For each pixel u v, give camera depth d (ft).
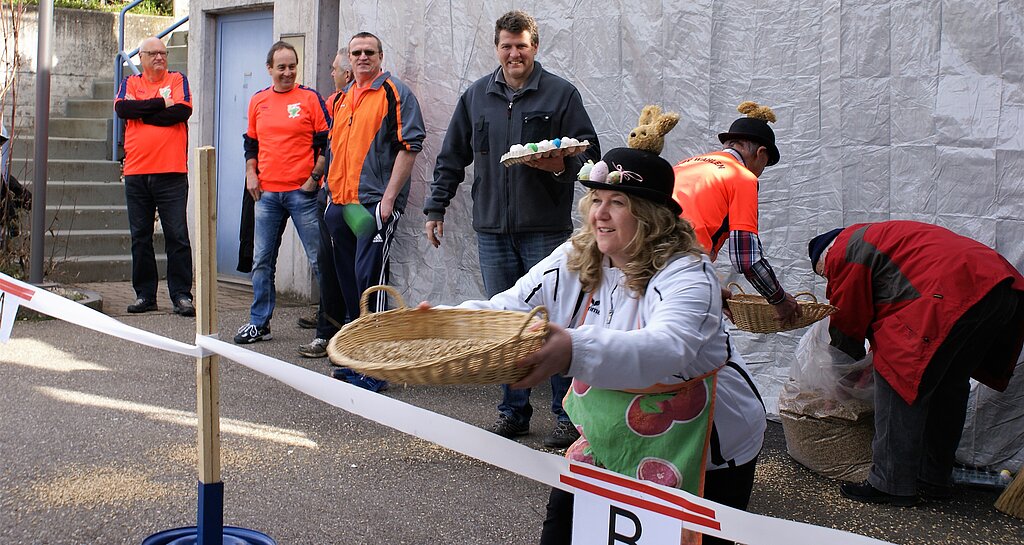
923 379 14.08
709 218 13.66
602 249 8.34
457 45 23.26
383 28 24.81
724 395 8.63
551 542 9.17
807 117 17.99
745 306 13.80
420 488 14.90
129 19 44.39
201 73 32.60
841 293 14.82
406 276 24.49
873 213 17.43
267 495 14.39
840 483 15.64
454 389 21.09
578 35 20.81
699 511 7.08
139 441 16.60
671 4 19.38
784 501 14.80
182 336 25.29
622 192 8.12
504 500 14.52
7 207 31.83
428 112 23.91
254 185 25.02
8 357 22.35
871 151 17.37
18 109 40.19
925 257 14.10
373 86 21.83
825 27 17.67
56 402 18.81
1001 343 14.65
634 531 7.39
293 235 29.96
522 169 18.21
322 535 13.03
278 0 29.32
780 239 18.45
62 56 41.98
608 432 8.48
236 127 32.30
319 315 23.35
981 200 16.29
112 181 38.19
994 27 16.03
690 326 7.68
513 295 8.87
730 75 18.81
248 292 31.78
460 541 13.00
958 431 14.88
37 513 13.38
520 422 17.62
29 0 40.57
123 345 23.91
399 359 7.57
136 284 28.50
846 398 15.69
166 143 27.68
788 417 16.26
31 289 11.34
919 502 14.69
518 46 18.06
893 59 17.04
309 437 17.22
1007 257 16.06
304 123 24.81
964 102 16.38
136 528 12.96
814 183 18.01
